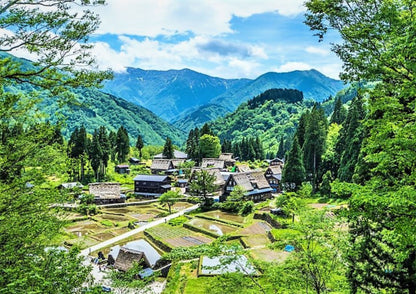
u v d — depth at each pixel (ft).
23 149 36.14
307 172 219.82
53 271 35.17
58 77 31.81
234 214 204.23
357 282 48.14
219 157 397.60
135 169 378.53
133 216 212.23
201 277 104.01
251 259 53.57
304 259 47.52
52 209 41.47
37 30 29.86
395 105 34.76
